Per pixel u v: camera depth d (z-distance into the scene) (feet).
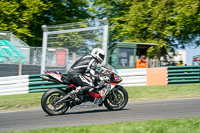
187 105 66.80
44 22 169.68
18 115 61.82
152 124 44.11
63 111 59.21
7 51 107.76
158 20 139.85
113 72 61.05
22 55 110.11
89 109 66.69
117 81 61.00
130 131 39.65
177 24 142.92
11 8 147.02
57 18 171.83
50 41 105.70
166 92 87.30
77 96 59.06
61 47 104.01
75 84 59.52
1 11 149.38
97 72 61.72
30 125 50.39
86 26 101.86
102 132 39.50
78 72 58.95
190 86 97.35
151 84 104.12
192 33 155.94
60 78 58.90
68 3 174.29
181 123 44.27
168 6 142.31
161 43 142.61
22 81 96.22
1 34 127.03
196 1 134.51
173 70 105.70
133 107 65.92
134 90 91.86
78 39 102.22
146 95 83.87
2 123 53.52
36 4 147.95
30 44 164.04
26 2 148.25
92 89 59.26
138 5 143.43
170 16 145.07
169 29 145.38
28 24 157.48
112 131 39.91
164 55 168.45
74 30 103.24
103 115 56.95
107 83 60.39
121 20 158.30
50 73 58.95
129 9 155.02
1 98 86.84
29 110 69.00
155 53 139.03
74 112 62.95
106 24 98.58
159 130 39.81
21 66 109.40
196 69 107.45
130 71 103.14
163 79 104.58
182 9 134.62
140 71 104.01
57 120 53.67
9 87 96.37
